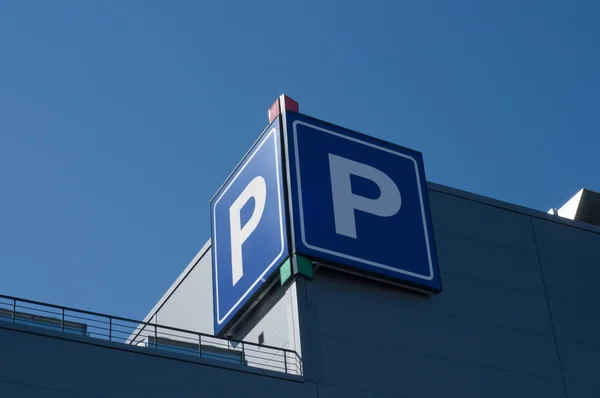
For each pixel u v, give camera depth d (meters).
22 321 38.12
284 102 42.81
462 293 43.06
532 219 47.06
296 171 41.03
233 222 43.53
